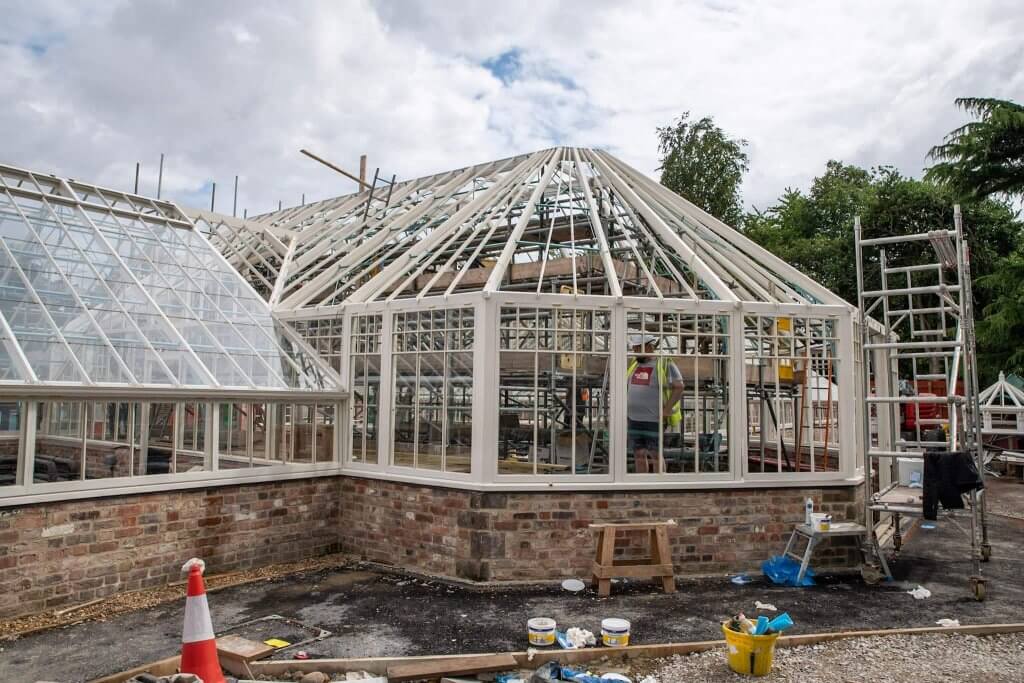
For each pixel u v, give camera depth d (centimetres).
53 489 767
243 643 661
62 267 998
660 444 948
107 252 1102
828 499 991
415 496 973
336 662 628
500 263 996
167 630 720
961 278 924
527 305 921
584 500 920
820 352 1019
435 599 838
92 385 797
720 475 955
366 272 1228
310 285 1238
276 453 1023
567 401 952
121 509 830
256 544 969
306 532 1027
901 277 2658
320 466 1045
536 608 806
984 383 2659
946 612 799
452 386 952
